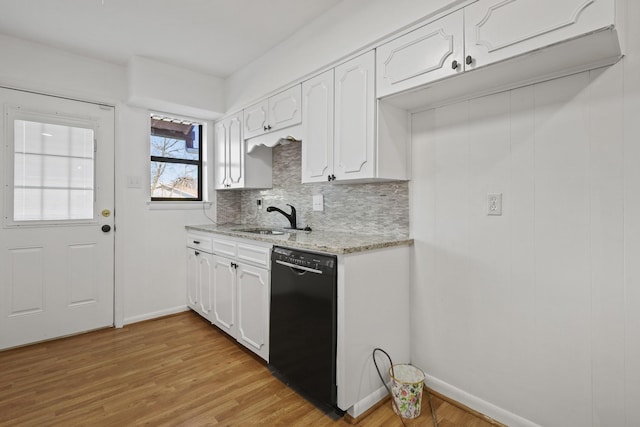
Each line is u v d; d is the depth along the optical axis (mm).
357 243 1717
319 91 2049
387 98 1701
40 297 2461
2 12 2008
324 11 2008
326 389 1612
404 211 1973
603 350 1286
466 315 1701
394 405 1673
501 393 1580
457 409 1696
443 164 1778
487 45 1280
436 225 1817
